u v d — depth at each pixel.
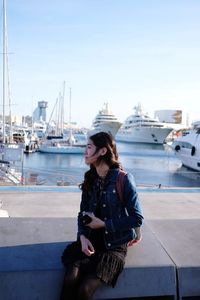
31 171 18.42
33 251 3.23
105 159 2.82
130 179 2.81
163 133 91.31
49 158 50.12
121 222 2.74
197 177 35.56
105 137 2.85
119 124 92.44
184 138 42.62
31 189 8.18
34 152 54.81
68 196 7.55
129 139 96.06
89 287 2.59
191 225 4.21
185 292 3.10
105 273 2.68
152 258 3.22
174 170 40.69
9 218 4.14
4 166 15.98
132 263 3.09
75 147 55.41
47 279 2.93
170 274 3.08
